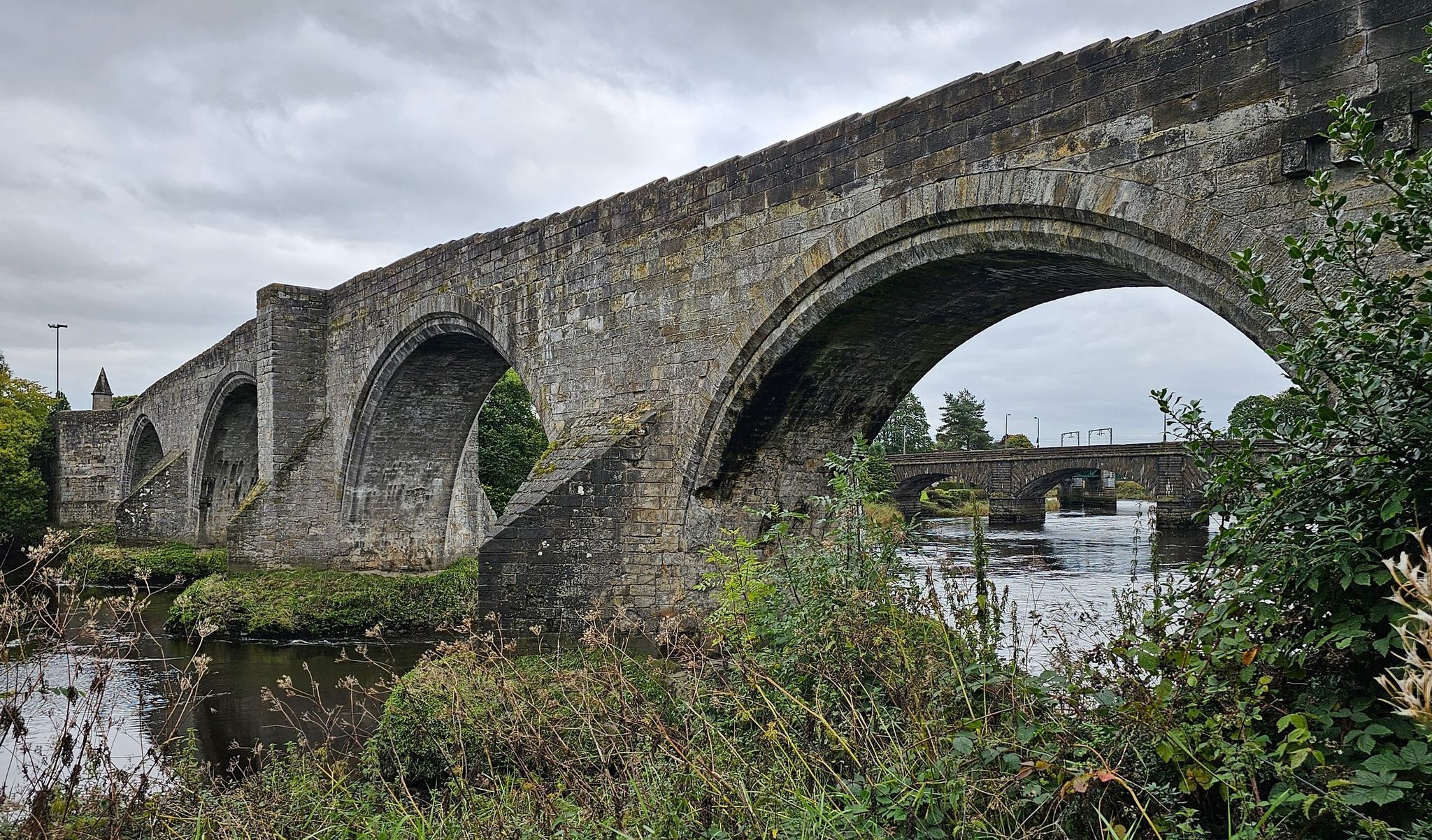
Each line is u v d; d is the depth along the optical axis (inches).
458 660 383.9
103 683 305.9
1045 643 338.3
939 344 577.6
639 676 356.8
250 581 938.7
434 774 364.8
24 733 307.4
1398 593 132.9
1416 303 221.9
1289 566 195.3
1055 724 211.8
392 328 903.7
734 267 547.2
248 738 581.6
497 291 752.3
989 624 289.3
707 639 352.2
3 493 1750.7
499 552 565.9
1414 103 303.6
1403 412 190.9
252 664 791.7
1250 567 206.7
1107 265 407.2
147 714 609.3
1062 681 222.5
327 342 1052.5
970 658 268.2
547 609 573.6
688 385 578.9
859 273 482.9
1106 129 381.7
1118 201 376.2
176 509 1505.9
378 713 627.5
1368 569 181.5
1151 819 178.1
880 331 541.3
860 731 244.2
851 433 642.8
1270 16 337.4
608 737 289.3
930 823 198.7
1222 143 348.2
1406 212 198.5
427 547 1055.0
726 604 372.5
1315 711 186.7
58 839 269.6
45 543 320.5
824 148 495.8
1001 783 197.8
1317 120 323.3
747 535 601.6
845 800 220.4
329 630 893.8
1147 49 370.9
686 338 580.1
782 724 251.0
